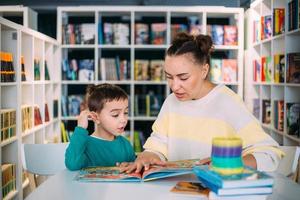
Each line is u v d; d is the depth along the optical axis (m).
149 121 5.48
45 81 4.51
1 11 4.59
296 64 3.51
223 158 1.18
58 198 1.31
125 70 5.19
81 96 5.20
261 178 1.14
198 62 1.57
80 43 5.12
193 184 1.42
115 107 2.06
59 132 5.12
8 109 3.52
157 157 1.70
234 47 5.16
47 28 6.50
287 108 3.67
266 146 1.50
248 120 1.60
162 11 5.08
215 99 1.69
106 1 6.53
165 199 1.28
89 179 1.50
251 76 5.07
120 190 1.38
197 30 5.14
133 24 5.09
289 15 3.62
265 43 4.61
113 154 2.13
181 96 1.62
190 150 1.70
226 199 1.13
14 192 3.49
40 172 2.23
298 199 1.31
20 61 3.65
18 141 3.60
